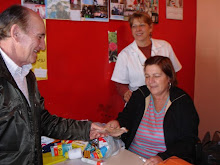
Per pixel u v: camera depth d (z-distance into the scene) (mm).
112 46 2328
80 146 1446
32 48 1031
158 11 2684
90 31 2143
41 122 1299
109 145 1407
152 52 2256
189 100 1615
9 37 982
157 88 1590
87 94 2201
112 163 1321
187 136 1533
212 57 3004
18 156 1014
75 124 1367
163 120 1594
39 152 1150
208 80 3088
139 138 1698
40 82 1881
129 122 1793
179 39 2996
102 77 2295
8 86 981
